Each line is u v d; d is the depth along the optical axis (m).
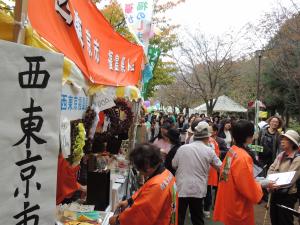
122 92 4.42
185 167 5.55
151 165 3.16
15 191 1.71
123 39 5.29
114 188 5.03
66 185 3.61
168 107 52.91
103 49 4.19
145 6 7.23
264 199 6.99
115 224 3.24
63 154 2.95
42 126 1.84
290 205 5.00
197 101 39.69
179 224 5.59
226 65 26.62
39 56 1.81
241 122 4.27
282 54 17.86
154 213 3.04
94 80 3.43
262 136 8.20
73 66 2.91
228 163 4.21
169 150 6.45
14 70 1.68
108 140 6.06
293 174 4.71
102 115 5.52
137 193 3.17
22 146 1.74
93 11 4.18
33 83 1.78
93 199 4.22
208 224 7.00
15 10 2.07
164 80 17.53
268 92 27.94
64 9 3.06
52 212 1.92
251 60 27.61
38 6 2.62
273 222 5.16
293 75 17.78
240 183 4.00
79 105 3.39
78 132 3.35
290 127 24.55
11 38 2.07
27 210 1.78
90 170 4.74
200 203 5.61
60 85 1.95
